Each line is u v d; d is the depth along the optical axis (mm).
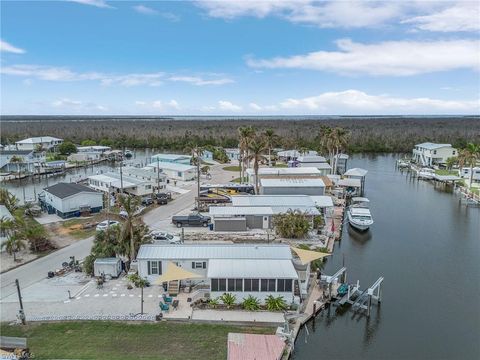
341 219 59375
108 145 151500
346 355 27578
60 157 118000
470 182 82500
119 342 26422
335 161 97188
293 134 168250
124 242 38062
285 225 48969
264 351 24469
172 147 157500
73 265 38469
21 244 41469
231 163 118500
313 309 32188
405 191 83062
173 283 33719
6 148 136625
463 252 47594
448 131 189250
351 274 40969
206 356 25125
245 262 33656
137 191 66312
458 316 32812
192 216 53438
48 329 27859
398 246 49656
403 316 32750
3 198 55500
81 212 57625
